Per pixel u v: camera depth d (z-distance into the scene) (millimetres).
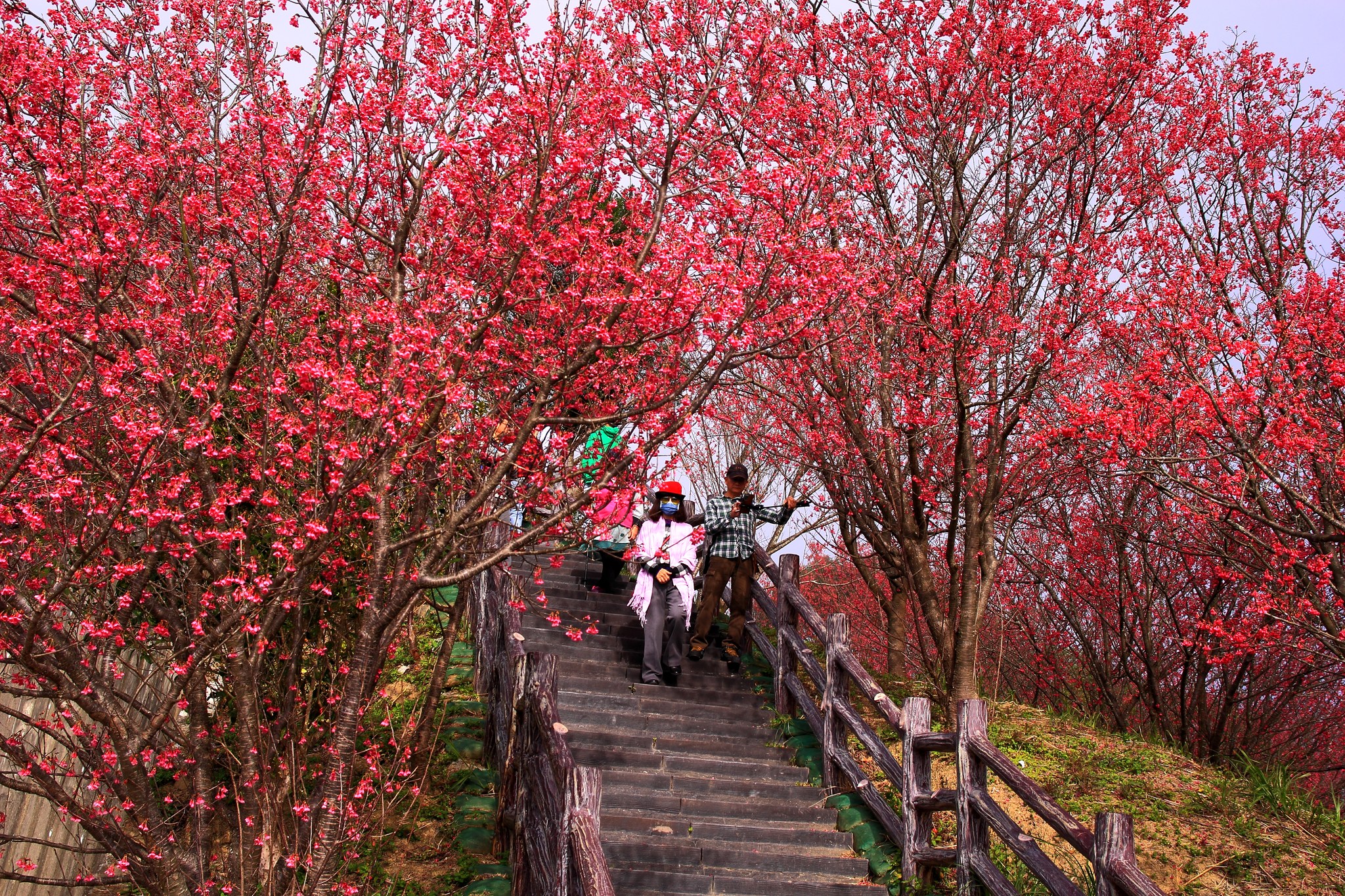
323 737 6262
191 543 4520
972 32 7816
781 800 6758
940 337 7676
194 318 4492
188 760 4898
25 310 4219
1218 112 8883
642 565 7957
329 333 4961
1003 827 5590
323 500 4492
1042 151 8320
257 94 4664
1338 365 7145
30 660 3836
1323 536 7055
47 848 5500
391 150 5168
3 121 4238
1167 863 6547
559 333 5219
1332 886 6355
